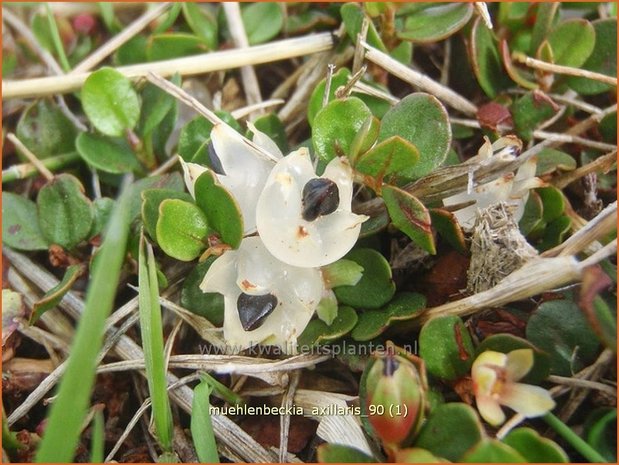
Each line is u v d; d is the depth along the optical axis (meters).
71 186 0.05
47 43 0.06
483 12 0.05
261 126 0.05
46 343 0.05
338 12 0.06
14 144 0.06
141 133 0.05
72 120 0.05
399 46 0.05
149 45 0.06
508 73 0.05
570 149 0.05
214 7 0.06
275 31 0.06
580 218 0.05
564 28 0.05
